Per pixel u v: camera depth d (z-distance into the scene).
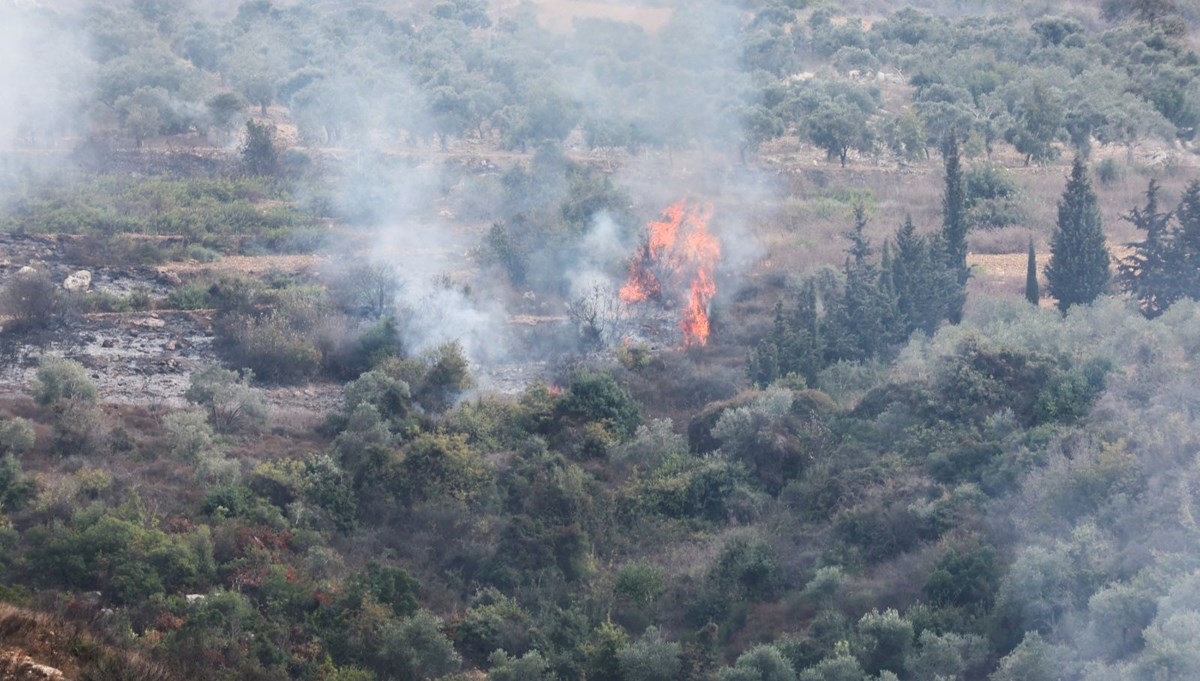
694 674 90.44
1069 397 116.12
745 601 100.00
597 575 103.56
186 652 83.12
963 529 101.62
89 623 80.12
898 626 90.31
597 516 111.12
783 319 140.25
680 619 99.00
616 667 91.44
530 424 125.94
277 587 94.50
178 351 140.25
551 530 106.81
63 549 92.81
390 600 96.56
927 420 119.19
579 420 126.31
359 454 115.69
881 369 135.00
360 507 110.38
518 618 97.00
